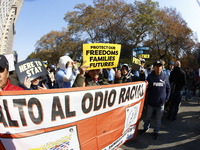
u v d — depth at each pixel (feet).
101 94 8.82
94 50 9.45
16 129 6.41
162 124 17.15
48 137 7.05
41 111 6.82
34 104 6.67
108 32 109.60
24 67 8.98
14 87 7.09
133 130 12.22
